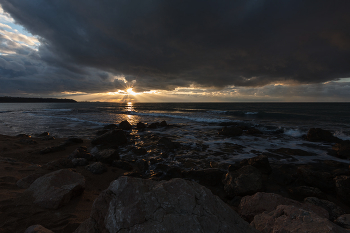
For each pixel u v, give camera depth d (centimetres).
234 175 557
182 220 169
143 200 183
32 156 705
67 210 299
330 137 1160
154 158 803
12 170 450
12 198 297
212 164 730
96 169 577
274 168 691
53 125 1739
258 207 362
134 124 1941
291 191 526
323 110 3634
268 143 1107
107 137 1042
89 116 2741
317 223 201
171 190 199
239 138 1245
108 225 170
